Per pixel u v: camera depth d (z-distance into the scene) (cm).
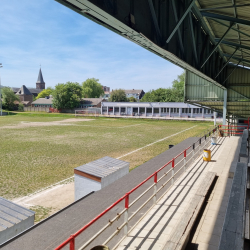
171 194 764
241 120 3005
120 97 10131
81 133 3588
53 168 1686
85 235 574
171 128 4403
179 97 8250
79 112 8475
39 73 19662
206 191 707
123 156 2103
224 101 2439
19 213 742
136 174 1062
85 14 411
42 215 978
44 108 9538
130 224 602
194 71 969
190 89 2698
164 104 6581
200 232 547
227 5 770
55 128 4200
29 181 1401
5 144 2595
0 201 791
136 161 1927
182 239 449
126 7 477
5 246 544
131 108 7088
